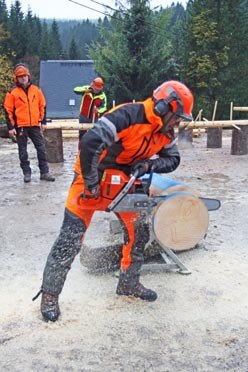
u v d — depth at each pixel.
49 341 2.61
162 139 2.60
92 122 8.00
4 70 14.52
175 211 2.74
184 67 23.09
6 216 4.88
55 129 7.80
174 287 3.25
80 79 45.06
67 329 2.72
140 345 2.58
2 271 3.50
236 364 2.42
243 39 22.88
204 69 22.28
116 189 2.64
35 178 6.71
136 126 2.46
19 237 4.23
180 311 2.93
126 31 23.61
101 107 7.97
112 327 2.75
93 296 3.11
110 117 2.43
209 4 22.78
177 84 2.49
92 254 3.39
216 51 22.61
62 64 46.00
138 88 23.75
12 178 6.75
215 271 3.51
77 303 3.01
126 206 2.70
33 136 6.39
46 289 2.78
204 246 3.99
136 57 23.47
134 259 2.99
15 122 6.29
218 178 6.74
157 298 3.08
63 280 2.79
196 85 22.98
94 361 2.44
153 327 2.75
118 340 2.62
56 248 2.73
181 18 26.83
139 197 2.69
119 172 2.64
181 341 2.61
